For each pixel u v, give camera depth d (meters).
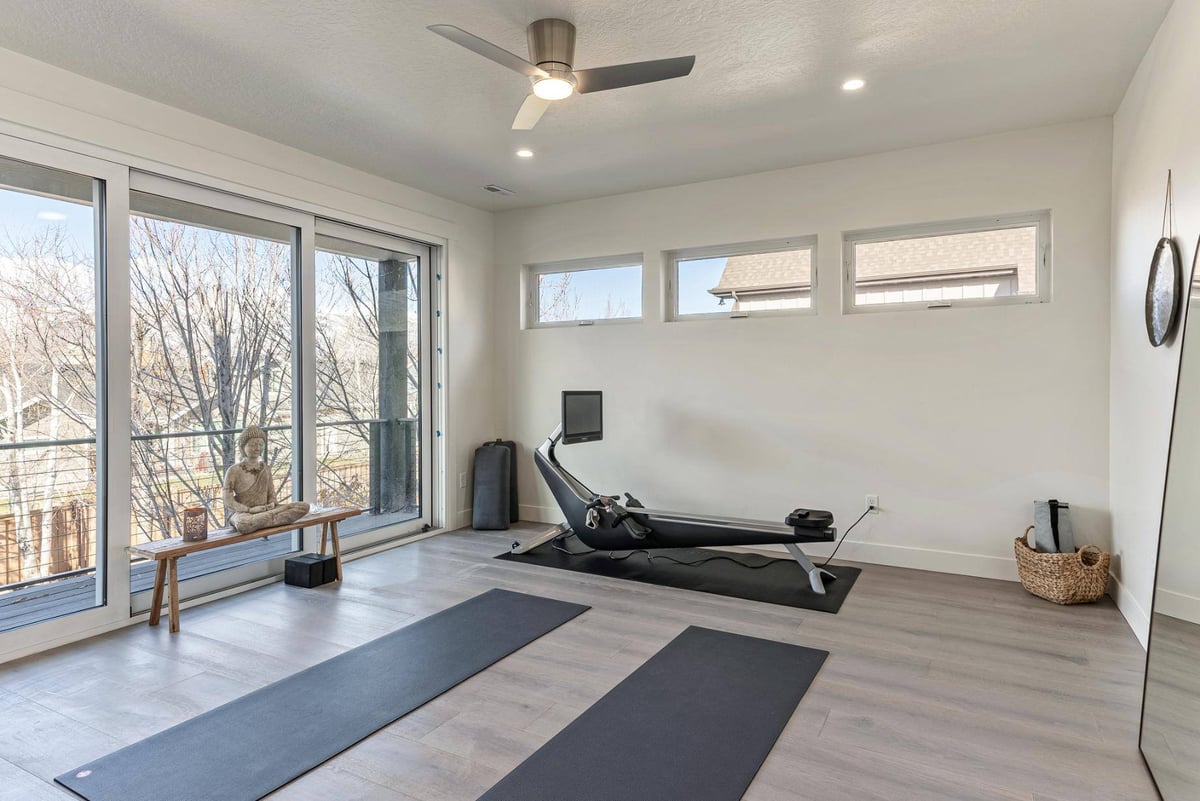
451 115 3.66
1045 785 1.93
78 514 3.20
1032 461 3.93
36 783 1.97
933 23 2.73
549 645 3.00
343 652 2.92
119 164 3.28
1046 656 2.84
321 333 4.48
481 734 2.23
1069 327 3.82
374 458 4.89
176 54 2.94
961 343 4.10
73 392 3.18
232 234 3.90
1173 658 1.95
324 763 2.06
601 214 5.34
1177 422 2.18
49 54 2.93
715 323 4.89
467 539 5.08
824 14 2.66
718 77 3.21
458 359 5.46
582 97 3.42
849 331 4.43
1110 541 3.70
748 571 4.19
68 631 3.05
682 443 5.03
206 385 3.78
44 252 3.07
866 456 4.39
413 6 2.58
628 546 4.31
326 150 4.20
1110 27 2.77
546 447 4.93
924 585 3.87
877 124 3.82
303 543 4.26
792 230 4.60
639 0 2.54
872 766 2.03
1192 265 2.34
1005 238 4.09
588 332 5.42
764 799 1.87
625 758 2.08
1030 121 3.79
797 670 2.71
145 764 2.06
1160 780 1.89
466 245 5.55
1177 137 2.56
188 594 3.61
